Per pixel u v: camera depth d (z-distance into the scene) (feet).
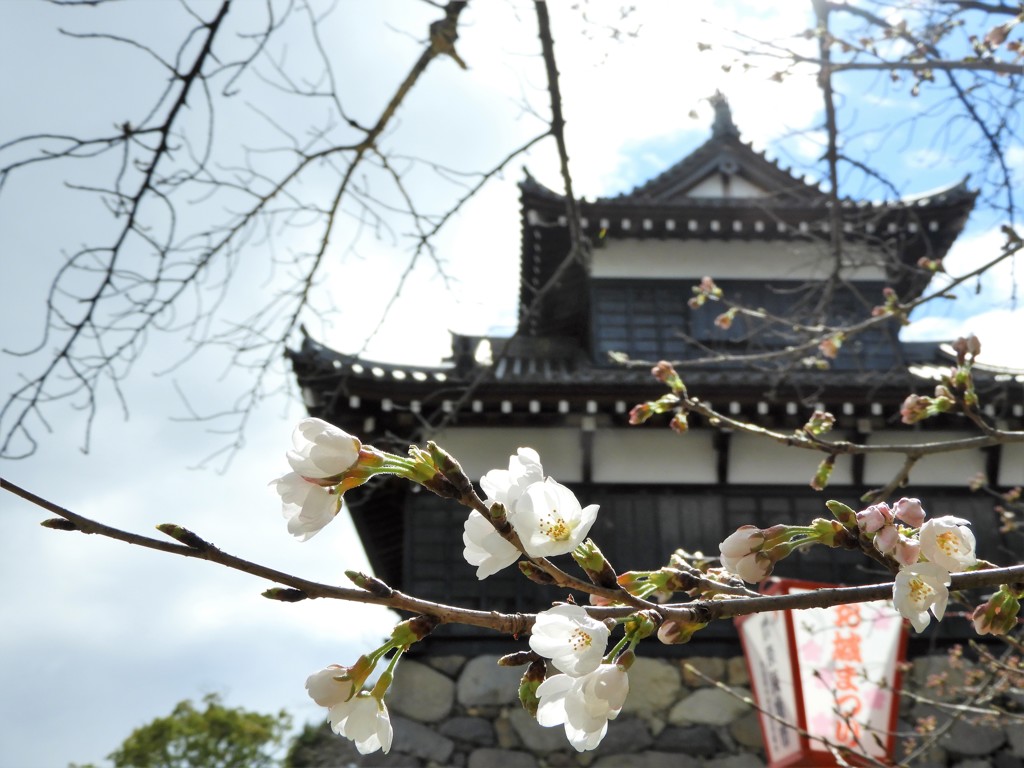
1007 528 21.62
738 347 40.14
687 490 32.07
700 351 40.22
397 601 3.88
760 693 22.27
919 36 15.34
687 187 43.52
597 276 41.47
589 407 30.58
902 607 4.51
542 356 43.55
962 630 29.86
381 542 38.75
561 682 4.25
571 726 4.13
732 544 4.94
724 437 31.89
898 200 17.51
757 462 32.24
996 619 5.15
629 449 32.35
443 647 30.14
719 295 18.56
